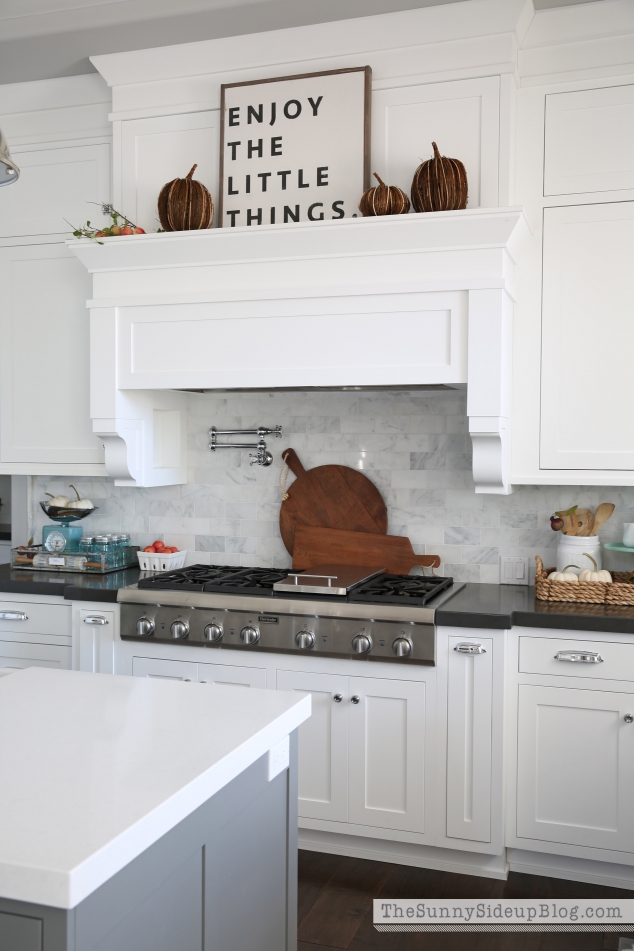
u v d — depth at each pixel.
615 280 3.03
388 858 3.06
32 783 1.37
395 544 3.53
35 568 3.84
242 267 3.20
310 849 3.16
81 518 3.96
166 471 3.73
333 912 2.73
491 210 2.82
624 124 3.00
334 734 3.02
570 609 2.90
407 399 3.56
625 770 2.77
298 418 3.72
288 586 3.09
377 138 3.19
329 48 3.21
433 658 2.88
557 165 3.07
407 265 3.00
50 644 3.46
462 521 3.50
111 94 3.62
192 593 3.17
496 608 2.92
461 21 3.03
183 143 3.44
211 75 3.38
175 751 1.52
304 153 3.23
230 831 1.59
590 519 3.25
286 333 3.13
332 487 3.65
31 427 3.77
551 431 3.11
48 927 1.12
